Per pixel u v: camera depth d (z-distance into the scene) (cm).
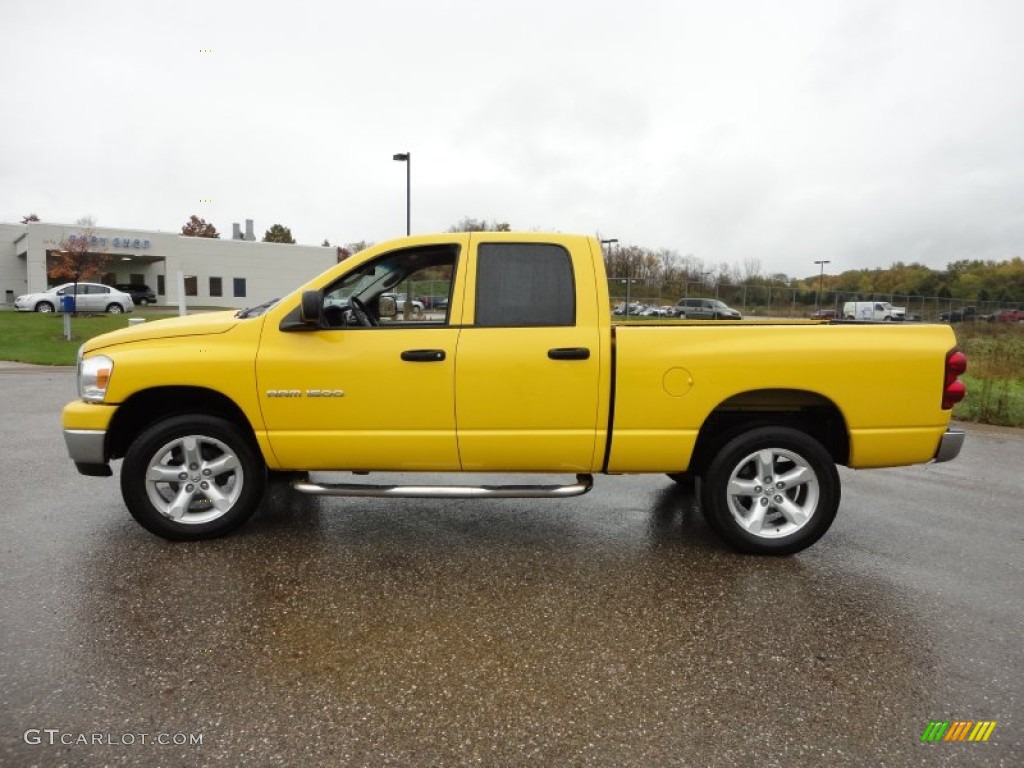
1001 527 490
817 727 253
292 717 252
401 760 231
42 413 884
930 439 410
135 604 339
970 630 331
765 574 393
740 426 418
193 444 416
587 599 356
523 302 405
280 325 401
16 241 4194
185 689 268
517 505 520
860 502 552
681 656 302
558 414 402
